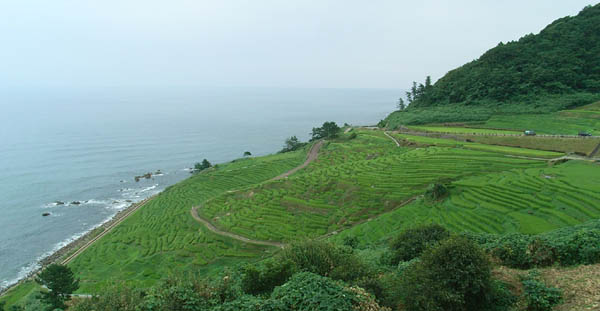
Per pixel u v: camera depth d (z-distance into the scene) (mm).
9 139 197000
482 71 143375
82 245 75312
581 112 102750
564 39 140500
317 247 23406
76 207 104062
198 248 61469
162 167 153625
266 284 19516
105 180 131500
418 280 16219
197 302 16406
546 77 124625
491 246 23625
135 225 80062
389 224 56312
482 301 15906
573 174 58406
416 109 155500
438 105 150500
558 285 16703
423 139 103250
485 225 47344
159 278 53594
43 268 66000
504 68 140875
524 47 147000
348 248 34625
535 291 15945
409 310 16109
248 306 15070
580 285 16188
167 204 92000
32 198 110500
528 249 21703
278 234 62250
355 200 69000
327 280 16578
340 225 62750
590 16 148250
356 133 134500
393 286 18016
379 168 81375
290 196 76688
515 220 46312
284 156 128250
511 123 107062
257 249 59188
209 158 175750
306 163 110938
